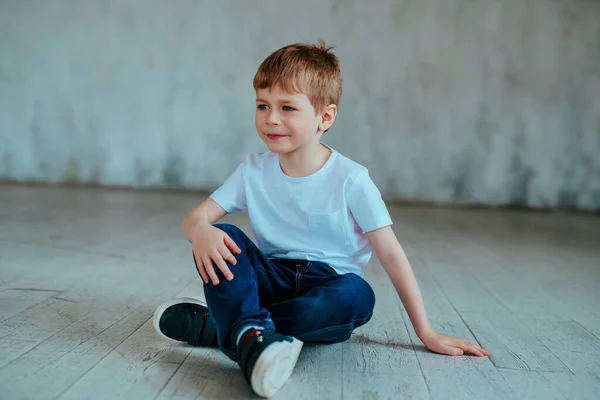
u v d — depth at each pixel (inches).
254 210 52.6
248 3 192.1
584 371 50.6
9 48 198.8
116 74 197.8
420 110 191.0
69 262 86.5
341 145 194.1
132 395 42.1
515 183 190.9
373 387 45.2
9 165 202.8
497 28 186.5
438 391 45.1
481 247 116.6
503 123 189.3
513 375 49.0
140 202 163.5
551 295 79.3
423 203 193.3
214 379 45.4
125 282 75.9
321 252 52.2
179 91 196.9
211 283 45.8
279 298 51.6
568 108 187.0
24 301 65.2
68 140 200.8
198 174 199.5
